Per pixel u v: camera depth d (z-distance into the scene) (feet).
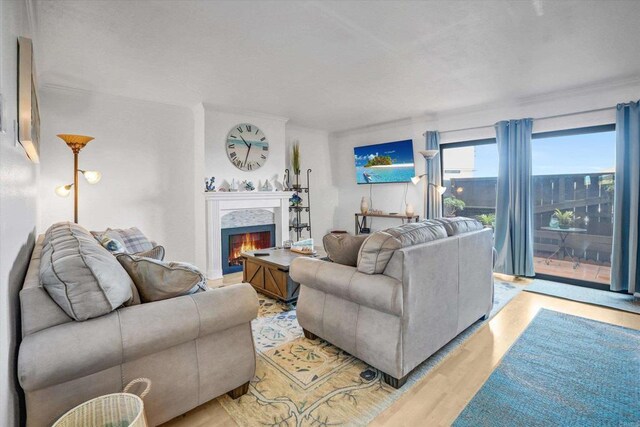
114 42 8.27
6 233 3.40
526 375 6.79
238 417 5.57
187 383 5.15
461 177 16.48
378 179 18.88
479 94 12.91
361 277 6.58
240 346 5.81
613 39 8.27
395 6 6.74
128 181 13.10
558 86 11.98
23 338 3.93
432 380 6.63
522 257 13.75
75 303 4.15
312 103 14.10
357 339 6.86
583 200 13.08
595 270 12.91
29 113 4.54
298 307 8.38
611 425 5.38
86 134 12.10
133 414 4.24
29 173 6.16
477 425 5.36
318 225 20.54
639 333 8.71
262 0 6.51
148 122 13.57
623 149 11.43
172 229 14.34
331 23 7.43
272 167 16.75
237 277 14.78
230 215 15.33
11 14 3.96
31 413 3.96
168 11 6.89
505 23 7.47
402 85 11.77
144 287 5.19
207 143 14.43
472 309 8.66
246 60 9.43
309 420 5.50
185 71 10.25
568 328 9.05
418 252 6.51
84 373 4.16
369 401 5.99
